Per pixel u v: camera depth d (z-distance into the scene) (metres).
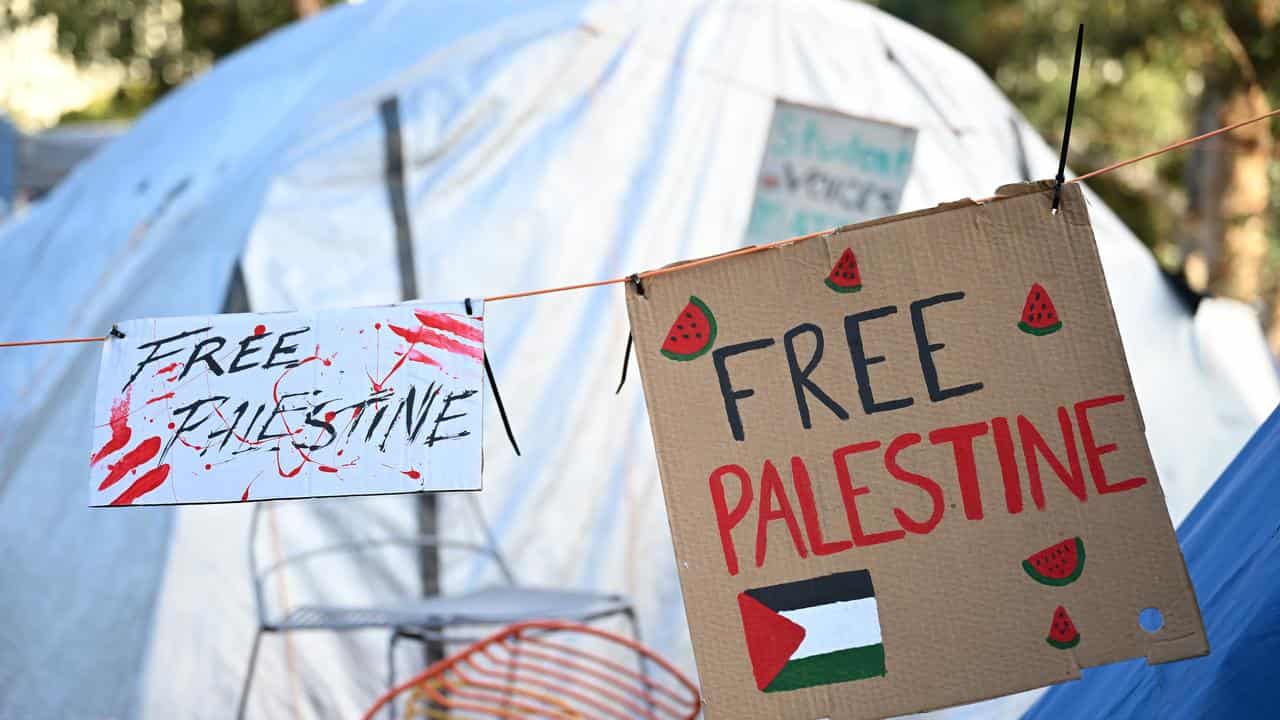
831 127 4.27
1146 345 4.53
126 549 3.77
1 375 4.13
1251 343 4.68
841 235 1.68
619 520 4.06
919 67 4.66
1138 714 1.71
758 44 4.46
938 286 1.66
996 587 1.61
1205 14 7.47
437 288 4.03
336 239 3.97
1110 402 1.63
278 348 1.73
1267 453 1.94
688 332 1.67
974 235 1.67
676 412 1.66
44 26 12.65
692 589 1.62
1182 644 1.57
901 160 4.22
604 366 4.14
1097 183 12.41
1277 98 7.57
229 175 4.10
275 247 3.93
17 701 3.72
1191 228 8.75
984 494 1.63
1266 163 8.02
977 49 12.02
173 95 5.54
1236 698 1.55
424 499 3.94
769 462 1.64
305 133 4.05
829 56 4.52
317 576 3.80
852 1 4.91
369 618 3.40
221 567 3.73
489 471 4.01
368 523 3.89
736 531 1.63
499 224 4.12
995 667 1.59
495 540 3.97
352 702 3.73
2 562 3.89
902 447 1.64
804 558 1.63
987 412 1.64
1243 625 1.60
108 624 3.71
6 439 4.02
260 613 3.41
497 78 4.21
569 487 4.05
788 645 1.61
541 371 4.08
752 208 4.30
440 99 4.15
